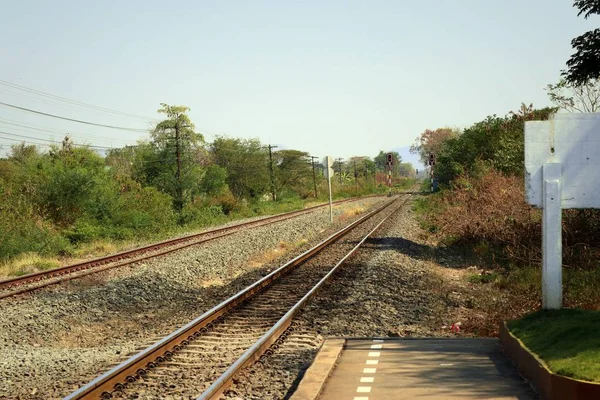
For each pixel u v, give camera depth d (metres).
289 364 8.62
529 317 8.48
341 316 12.01
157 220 37.81
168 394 7.31
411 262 20.12
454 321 11.92
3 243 24.34
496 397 6.37
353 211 49.03
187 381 7.84
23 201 30.09
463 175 35.09
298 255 22.03
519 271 16.59
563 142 8.41
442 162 47.72
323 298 13.73
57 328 12.31
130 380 7.89
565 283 13.68
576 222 17.98
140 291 15.69
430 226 31.94
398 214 45.56
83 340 11.77
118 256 22.41
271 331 10.02
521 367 7.18
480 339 9.34
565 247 17.27
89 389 7.01
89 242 29.56
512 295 13.71
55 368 8.94
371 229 32.72
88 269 19.70
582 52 17.02
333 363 7.91
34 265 21.33
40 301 14.38
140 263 20.59
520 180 23.64
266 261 21.70
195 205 50.78
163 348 9.37
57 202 33.12
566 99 25.11
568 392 5.64
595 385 5.39
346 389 6.88
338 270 17.94
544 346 6.95
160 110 52.75
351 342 9.41
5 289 16.17
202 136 53.41
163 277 17.55
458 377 7.19
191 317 12.62
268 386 7.57
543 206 8.46
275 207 64.25
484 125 37.66
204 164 60.53
